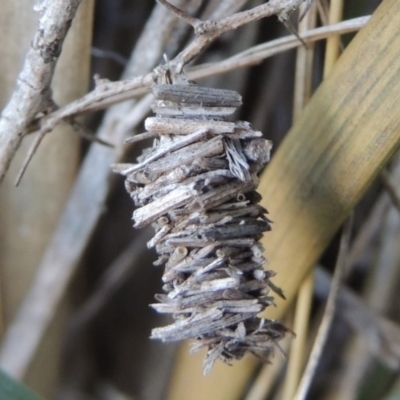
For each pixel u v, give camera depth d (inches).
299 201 7.4
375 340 9.9
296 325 8.0
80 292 11.1
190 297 6.6
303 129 7.3
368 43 6.9
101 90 7.1
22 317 9.4
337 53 7.3
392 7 6.9
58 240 9.0
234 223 6.5
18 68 8.0
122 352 11.9
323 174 7.3
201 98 6.4
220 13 7.4
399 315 10.5
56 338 10.4
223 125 6.4
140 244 10.1
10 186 8.7
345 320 10.8
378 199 9.7
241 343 6.8
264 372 9.2
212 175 6.4
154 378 11.4
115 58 8.9
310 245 7.5
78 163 9.1
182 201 6.4
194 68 7.5
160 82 6.7
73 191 8.8
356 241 9.6
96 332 11.9
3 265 9.3
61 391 11.5
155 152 6.5
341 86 7.1
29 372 10.1
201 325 6.6
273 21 8.7
